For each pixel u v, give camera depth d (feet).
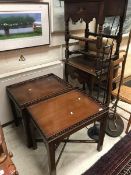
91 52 6.71
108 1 4.76
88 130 6.00
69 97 4.95
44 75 6.39
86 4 4.90
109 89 5.41
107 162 4.90
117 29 6.95
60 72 7.00
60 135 3.65
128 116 6.70
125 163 4.86
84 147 5.42
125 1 5.16
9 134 6.00
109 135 5.82
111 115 6.28
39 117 4.14
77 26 6.80
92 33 6.40
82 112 4.27
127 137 5.74
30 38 5.77
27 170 4.73
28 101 4.77
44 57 6.66
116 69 5.89
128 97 5.63
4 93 5.73
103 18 4.75
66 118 4.08
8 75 5.67
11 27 5.22
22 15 5.29
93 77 5.93
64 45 7.03
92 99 4.80
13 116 6.25
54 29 6.26
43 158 5.10
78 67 6.12
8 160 2.98
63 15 6.28
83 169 4.73
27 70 6.05
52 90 5.37
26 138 5.21
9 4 4.93
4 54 5.60
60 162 4.92
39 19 5.70
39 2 5.47
